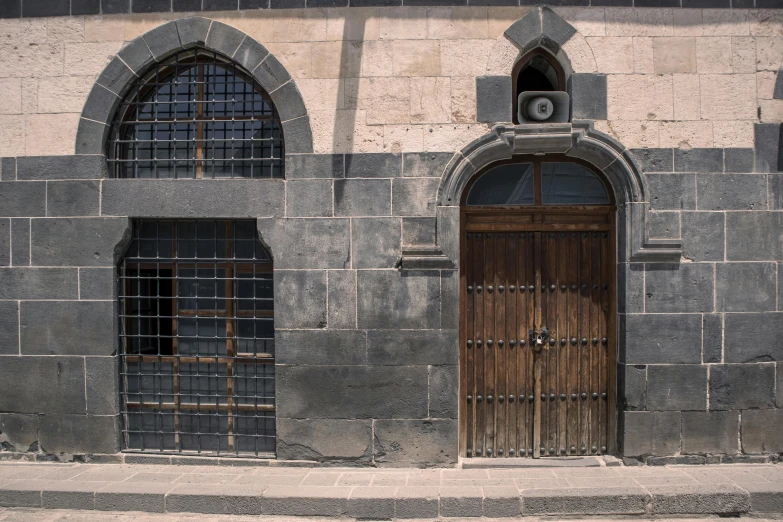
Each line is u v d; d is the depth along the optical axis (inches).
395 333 175.9
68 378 181.8
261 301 186.2
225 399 187.0
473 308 183.8
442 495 154.8
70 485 163.3
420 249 173.6
